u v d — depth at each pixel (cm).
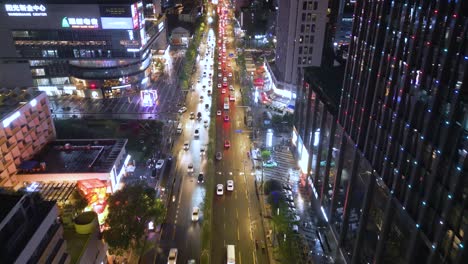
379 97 6397
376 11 6431
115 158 10669
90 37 17650
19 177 9912
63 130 14362
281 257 8044
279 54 17975
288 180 11481
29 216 5194
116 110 16925
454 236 4331
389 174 6009
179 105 17338
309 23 15288
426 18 4906
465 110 4153
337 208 8488
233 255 8325
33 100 10869
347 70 7812
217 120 15688
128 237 7838
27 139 10606
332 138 8638
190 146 13662
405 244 5497
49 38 17612
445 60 4456
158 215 8756
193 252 8775
